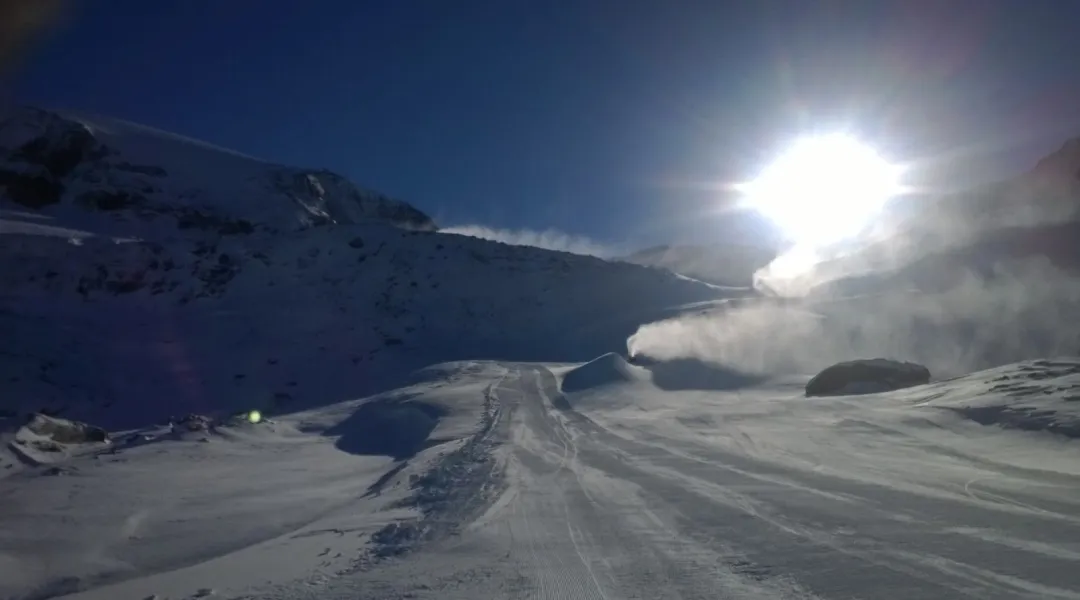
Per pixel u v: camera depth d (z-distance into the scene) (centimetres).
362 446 2250
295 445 2152
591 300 6862
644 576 636
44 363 4262
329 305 6128
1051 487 956
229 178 10419
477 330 6131
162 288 5909
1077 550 639
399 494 1237
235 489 1361
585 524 881
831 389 2895
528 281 7031
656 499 1018
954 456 1288
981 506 842
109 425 3606
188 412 3862
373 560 778
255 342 5325
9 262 5709
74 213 7888
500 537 837
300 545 892
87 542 962
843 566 625
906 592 547
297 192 10762
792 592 565
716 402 2995
